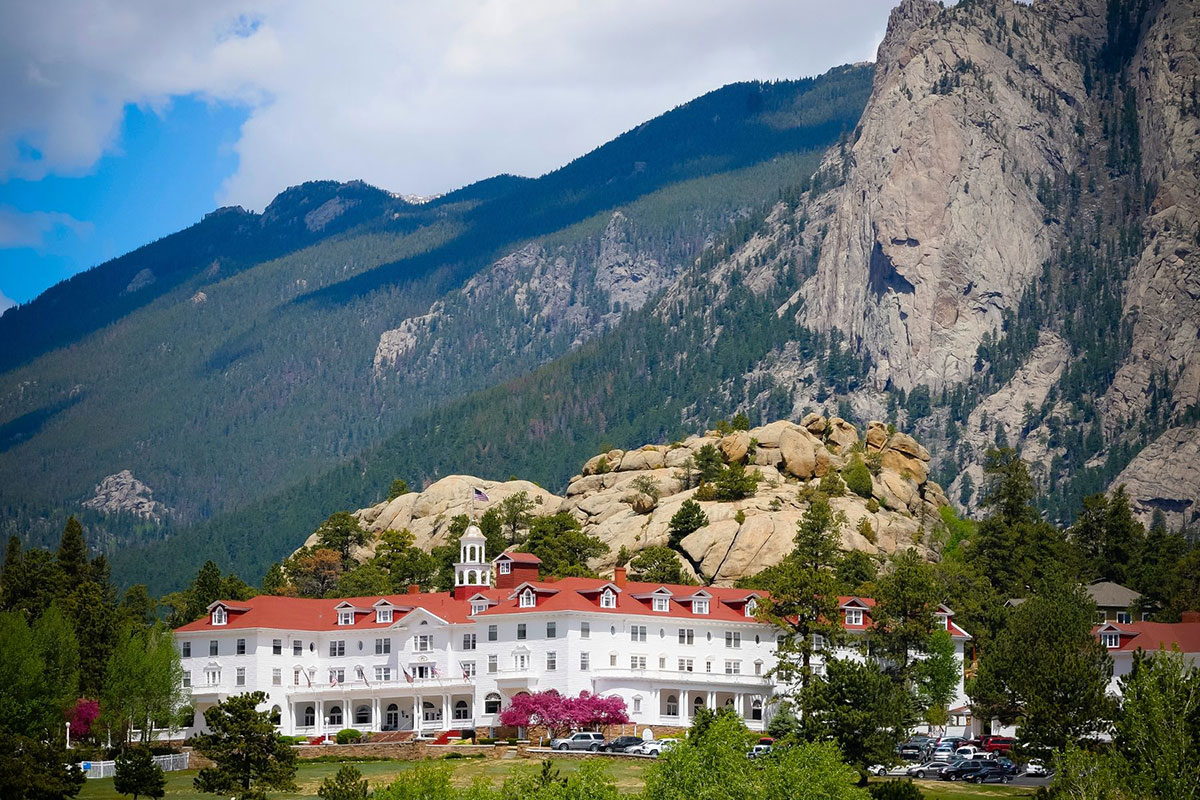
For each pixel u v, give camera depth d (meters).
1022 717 161.75
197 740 145.88
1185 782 106.75
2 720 173.75
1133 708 111.69
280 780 144.12
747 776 125.44
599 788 121.25
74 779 141.88
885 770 163.75
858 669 156.25
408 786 128.38
